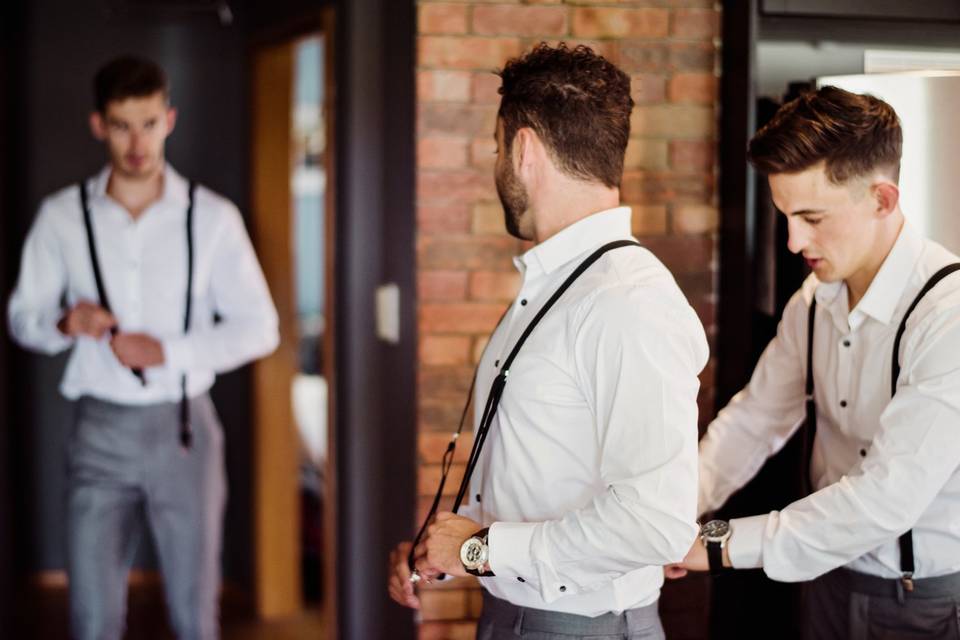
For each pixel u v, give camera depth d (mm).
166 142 4133
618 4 2959
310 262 7004
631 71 2979
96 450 3084
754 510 2854
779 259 2805
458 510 1895
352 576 3252
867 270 1931
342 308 3229
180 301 3225
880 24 2811
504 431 1681
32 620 3910
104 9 4098
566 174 1702
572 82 1686
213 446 3234
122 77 3117
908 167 2418
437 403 2996
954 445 1750
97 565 3076
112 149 3180
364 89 3152
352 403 3209
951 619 1953
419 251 2959
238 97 4156
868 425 1973
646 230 3016
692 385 1550
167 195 3230
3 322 3902
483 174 2953
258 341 3271
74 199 3188
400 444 3105
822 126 1830
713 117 3014
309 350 6332
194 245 3230
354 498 3229
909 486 1756
